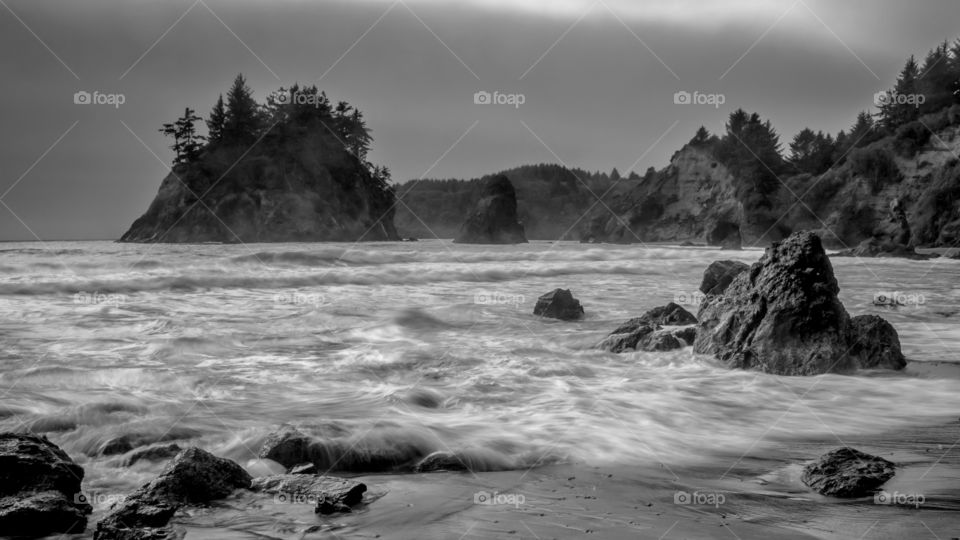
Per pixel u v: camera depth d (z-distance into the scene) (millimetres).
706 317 13125
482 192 128625
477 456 6945
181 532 4961
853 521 5273
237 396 9305
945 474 6480
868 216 91375
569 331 16375
